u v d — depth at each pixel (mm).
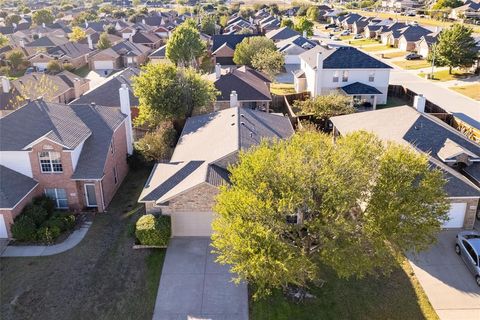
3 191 29016
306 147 22141
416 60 92188
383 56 99375
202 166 30188
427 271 25500
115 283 25125
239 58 78688
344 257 20141
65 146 30688
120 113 39375
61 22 162250
